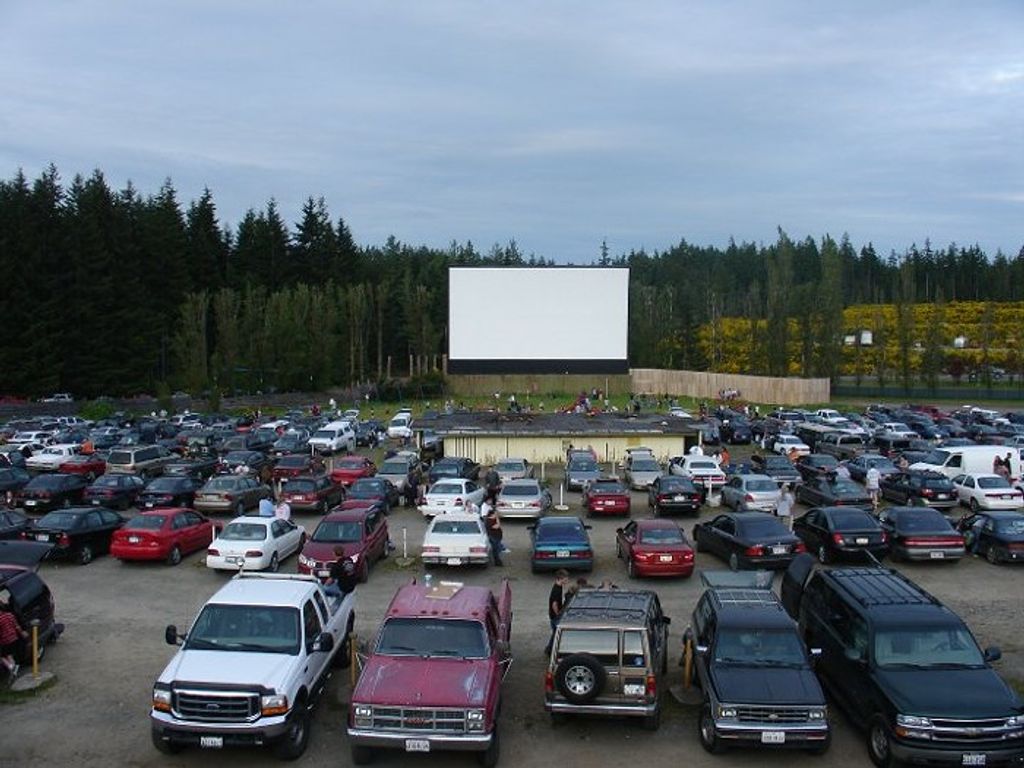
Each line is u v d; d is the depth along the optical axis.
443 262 148.38
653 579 22.22
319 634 13.37
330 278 118.38
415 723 11.44
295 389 95.94
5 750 12.35
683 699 14.09
